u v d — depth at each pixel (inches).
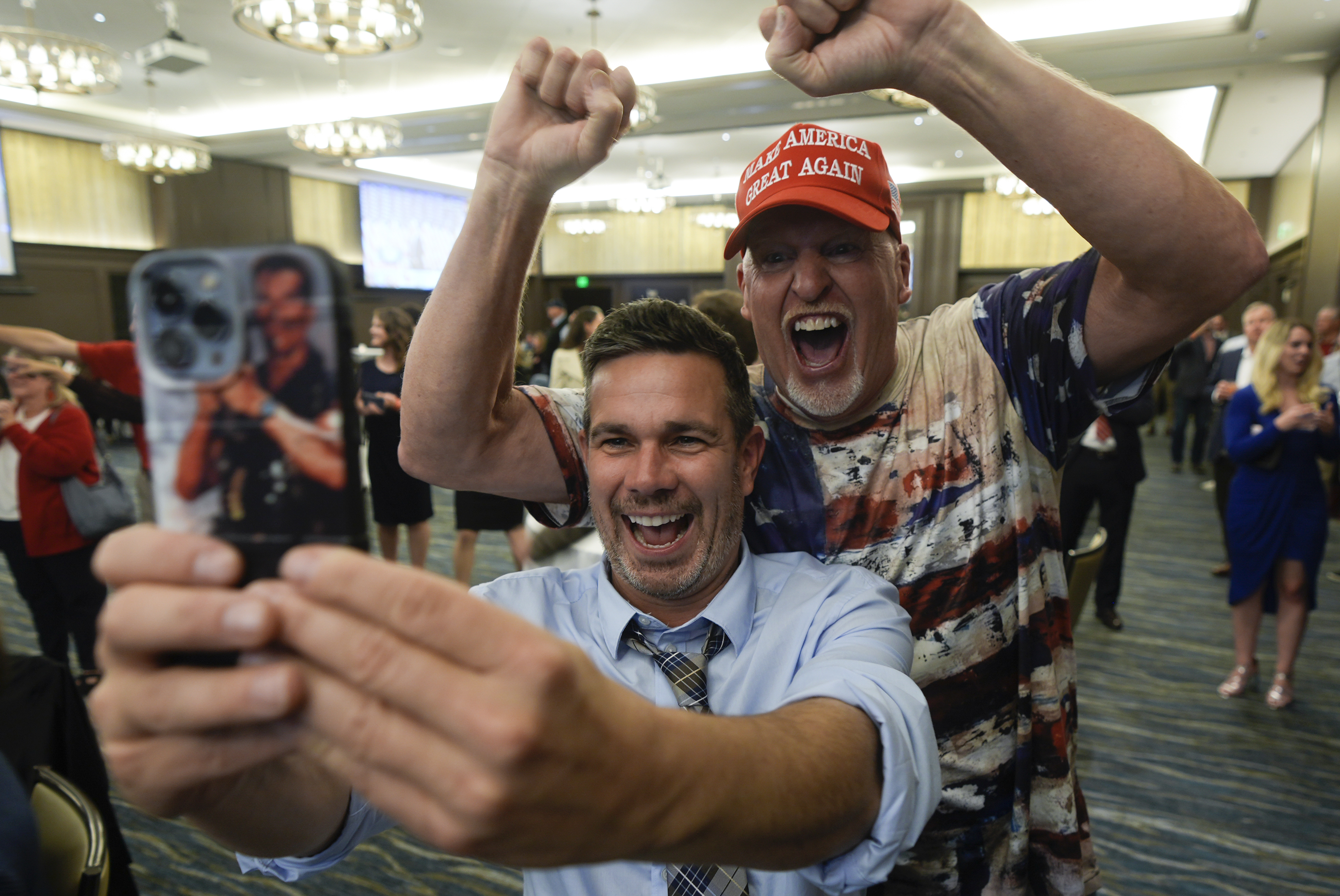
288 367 13.4
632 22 251.6
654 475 31.6
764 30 26.2
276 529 13.3
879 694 23.8
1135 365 33.7
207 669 11.8
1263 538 116.0
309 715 11.6
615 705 13.2
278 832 21.0
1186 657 135.1
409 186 500.1
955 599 36.0
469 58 285.7
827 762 20.0
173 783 12.6
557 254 593.6
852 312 34.6
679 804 14.5
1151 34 236.1
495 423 35.3
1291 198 370.6
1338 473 182.1
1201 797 95.0
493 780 10.9
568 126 27.0
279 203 434.9
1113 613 147.7
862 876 22.6
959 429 36.6
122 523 110.8
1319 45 241.6
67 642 117.2
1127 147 25.5
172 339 13.7
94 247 379.2
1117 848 85.9
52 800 44.1
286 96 332.5
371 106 347.6
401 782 11.7
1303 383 112.8
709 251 554.6
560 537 56.7
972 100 25.7
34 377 105.2
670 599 34.0
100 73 217.8
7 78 212.2
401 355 147.6
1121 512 143.8
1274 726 111.7
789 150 34.0
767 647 32.7
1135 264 27.8
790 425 38.5
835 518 37.2
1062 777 35.9
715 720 18.0
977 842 36.2
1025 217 462.0
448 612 11.0
